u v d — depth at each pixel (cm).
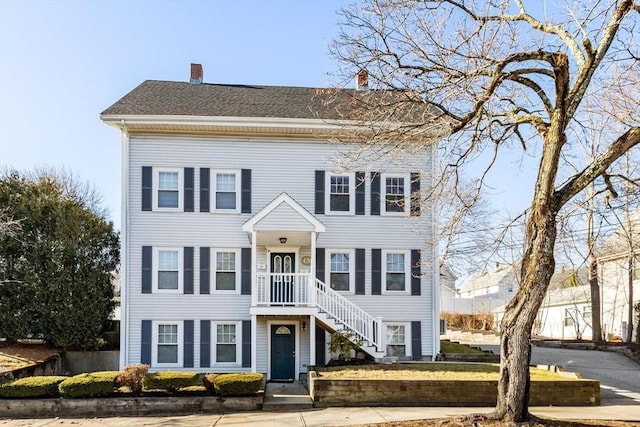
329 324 2003
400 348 2178
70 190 3534
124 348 2091
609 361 2445
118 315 3534
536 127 1161
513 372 1098
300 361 2128
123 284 2111
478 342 3659
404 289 2197
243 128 2153
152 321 2111
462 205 1407
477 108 1126
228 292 2142
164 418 1448
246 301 2144
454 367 1856
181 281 2136
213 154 2180
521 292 1105
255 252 2009
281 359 2133
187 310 2125
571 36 1119
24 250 2327
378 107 1208
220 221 2166
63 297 2291
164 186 2161
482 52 1162
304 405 1564
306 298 2034
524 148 1360
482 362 2120
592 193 1499
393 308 2183
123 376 1566
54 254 2312
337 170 2006
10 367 1862
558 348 2975
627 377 2073
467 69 1179
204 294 2134
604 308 3528
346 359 1975
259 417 1430
